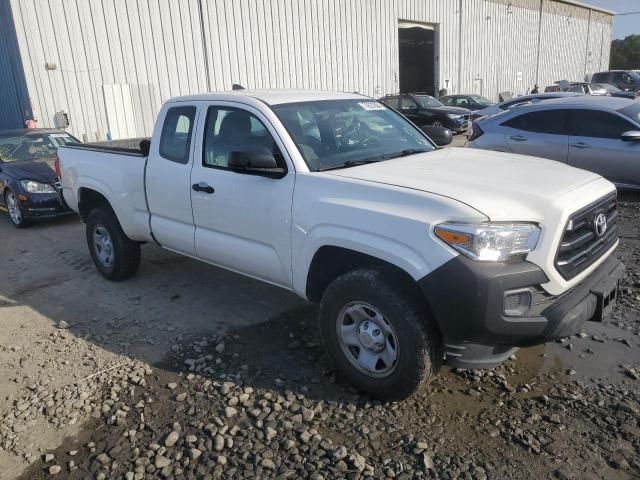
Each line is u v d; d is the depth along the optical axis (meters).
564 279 2.97
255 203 3.85
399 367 3.14
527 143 8.85
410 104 20.97
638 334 4.11
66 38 15.15
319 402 3.38
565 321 2.88
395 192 3.11
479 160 3.85
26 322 4.86
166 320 4.72
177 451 3.01
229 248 4.18
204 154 4.34
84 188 5.77
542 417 3.16
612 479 2.67
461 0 29.70
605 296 3.19
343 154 3.92
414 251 2.93
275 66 20.73
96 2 15.63
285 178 3.68
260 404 3.38
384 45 25.38
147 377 3.80
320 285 3.68
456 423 3.14
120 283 5.71
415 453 2.90
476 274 2.74
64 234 8.04
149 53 16.98
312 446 2.99
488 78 33.34
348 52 23.64
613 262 3.55
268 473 2.81
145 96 17.09
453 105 24.27
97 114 16.05
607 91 24.19
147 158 4.90
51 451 3.09
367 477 2.75
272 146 3.82
